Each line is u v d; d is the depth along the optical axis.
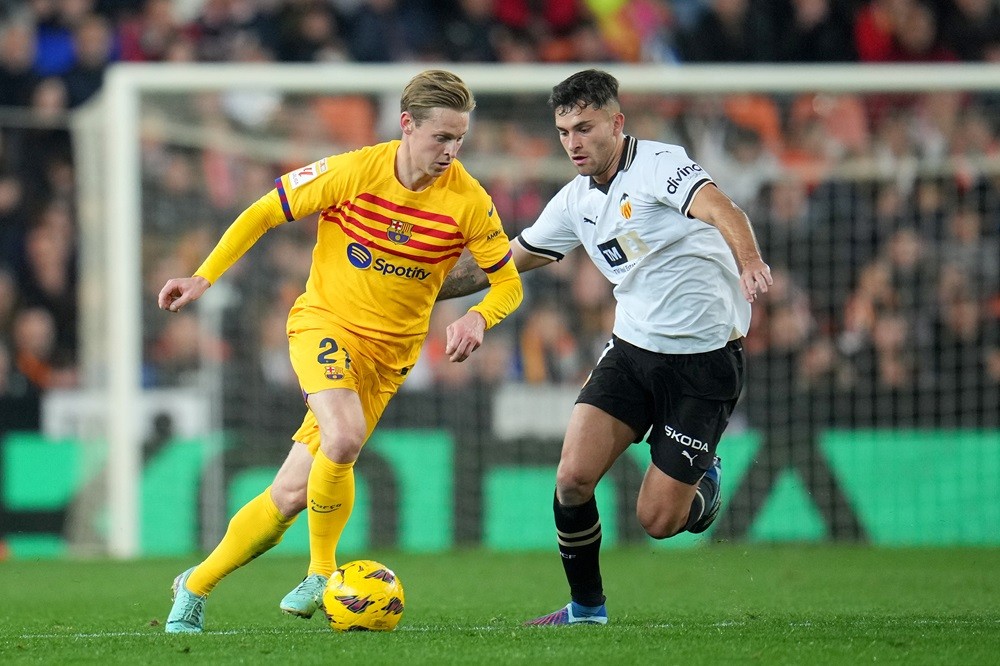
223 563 17.25
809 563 30.25
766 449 35.69
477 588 25.12
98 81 45.25
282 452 36.53
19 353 40.22
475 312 17.42
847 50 47.03
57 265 41.34
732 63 47.16
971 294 38.34
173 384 37.53
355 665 13.73
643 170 17.50
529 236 19.05
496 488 35.94
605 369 18.09
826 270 38.75
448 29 47.31
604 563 30.66
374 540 34.97
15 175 42.19
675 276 17.70
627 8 47.81
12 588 25.55
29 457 34.88
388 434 35.44
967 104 40.38
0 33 45.09
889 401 37.84
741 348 18.47
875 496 35.34
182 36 46.38
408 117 16.75
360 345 17.58
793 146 40.09
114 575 28.25
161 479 34.75
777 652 14.62
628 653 14.51
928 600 22.44
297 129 40.25
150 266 38.44
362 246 17.33
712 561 30.84
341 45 46.78
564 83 17.38
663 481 17.86
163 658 14.42
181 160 39.03
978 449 35.03
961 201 38.88
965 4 47.56
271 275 38.75
